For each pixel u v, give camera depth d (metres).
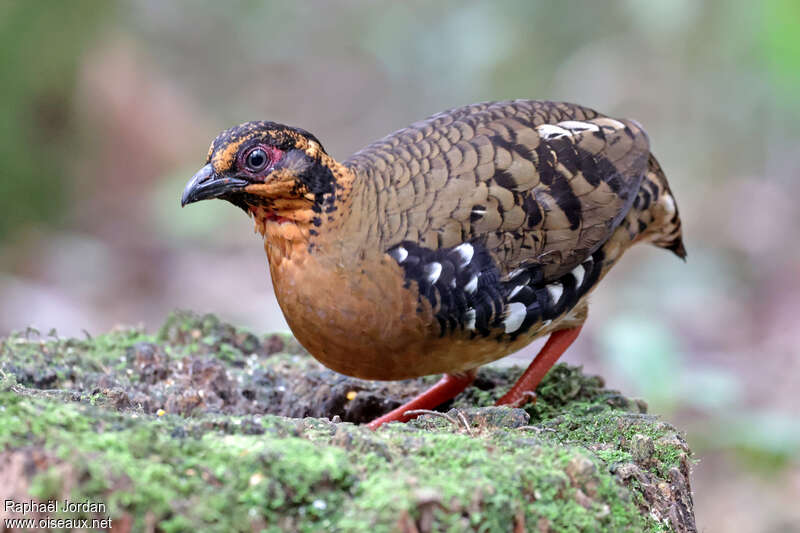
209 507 5.14
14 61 19.89
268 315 18.16
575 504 5.80
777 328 17.44
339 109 25.78
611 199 8.50
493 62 22.22
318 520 5.28
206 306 18.95
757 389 15.91
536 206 8.12
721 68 20.92
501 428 6.77
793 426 13.42
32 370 8.34
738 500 13.72
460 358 8.26
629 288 18.92
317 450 5.61
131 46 24.06
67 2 20.78
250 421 6.09
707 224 20.36
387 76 25.33
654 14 20.28
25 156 20.17
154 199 21.64
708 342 17.41
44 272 19.42
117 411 6.43
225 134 7.64
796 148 20.98
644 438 6.93
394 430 6.34
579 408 8.46
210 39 27.02
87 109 21.80
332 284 7.67
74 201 21.34
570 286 8.47
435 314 7.79
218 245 21.25
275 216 7.80
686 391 12.30
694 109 21.28
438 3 24.52
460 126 8.41
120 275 19.86
